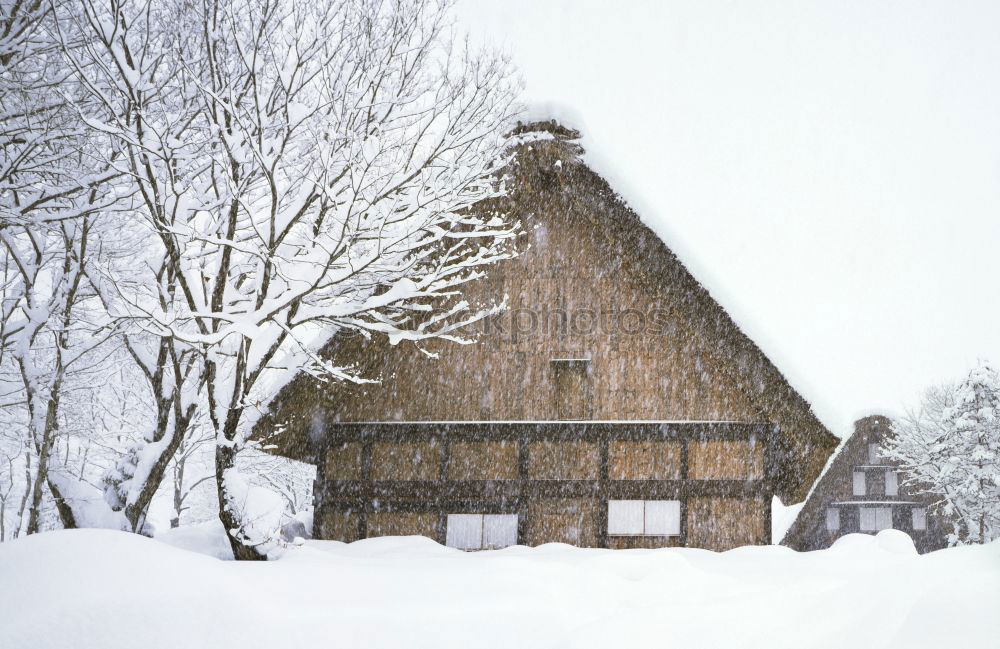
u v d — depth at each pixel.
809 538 22.53
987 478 24.52
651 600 6.38
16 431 14.27
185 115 8.68
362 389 11.26
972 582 3.56
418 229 8.43
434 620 4.70
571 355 11.27
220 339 7.66
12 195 9.16
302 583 5.18
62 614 3.54
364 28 8.27
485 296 11.48
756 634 4.45
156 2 8.27
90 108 8.86
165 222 8.04
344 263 9.09
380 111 8.73
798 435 10.50
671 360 11.14
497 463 11.04
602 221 11.16
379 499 10.98
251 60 8.13
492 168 9.33
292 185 9.14
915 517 27.94
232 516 7.86
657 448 10.91
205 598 3.92
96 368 13.41
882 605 4.09
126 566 3.97
